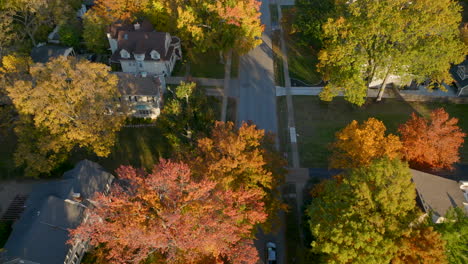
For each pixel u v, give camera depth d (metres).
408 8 47.91
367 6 47.28
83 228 27.72
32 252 33.62
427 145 37.75
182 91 46.12
